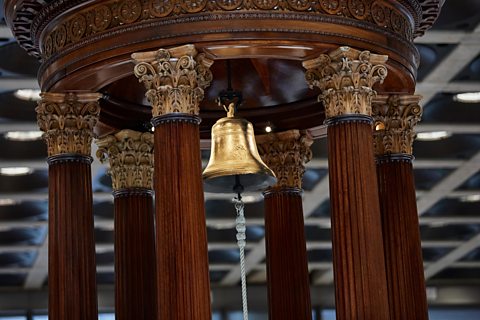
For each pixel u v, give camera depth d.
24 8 13.52
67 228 13.63
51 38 13.61
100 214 33.19
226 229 36.75
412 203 14.38
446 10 20.36
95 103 13.91
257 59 15.20
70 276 13.52
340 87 12.67
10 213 32.62
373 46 12.93
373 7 13.07
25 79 22.39
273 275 16.02
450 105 26.06
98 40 12.75
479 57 22.88
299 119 16.06
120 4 12.70
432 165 30.00
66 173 13.74
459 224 37.41
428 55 22.67
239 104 14.75
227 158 13.74
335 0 12.72
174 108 12.32
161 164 12.25
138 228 15.45
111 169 15.69
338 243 12.38
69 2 13.03
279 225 16.06
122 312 15.25
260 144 16.22
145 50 12.45
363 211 12.38
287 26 12.39
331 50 12.67
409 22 13.90
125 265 15.37
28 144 27.11
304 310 15.91
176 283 11.91
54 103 13.77
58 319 13.45
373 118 14.27
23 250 36.19
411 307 14.04
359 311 12.12
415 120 14.60
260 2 12.40
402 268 14.16
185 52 12.32
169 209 12.11
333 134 12.66
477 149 28.91
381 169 14.45
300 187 16.23
